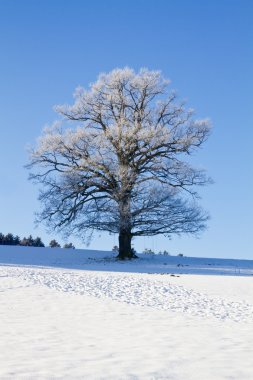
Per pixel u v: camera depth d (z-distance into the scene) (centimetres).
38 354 956
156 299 1967
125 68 4616
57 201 4534
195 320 1488
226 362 905
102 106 4675
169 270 3744
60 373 800
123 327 1317
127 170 4372
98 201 4478
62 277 2548
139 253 5134
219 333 1258
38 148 4562
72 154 4584
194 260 4781
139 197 4434
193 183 4569
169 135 4412
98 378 772
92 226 4453
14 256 4512
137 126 4453
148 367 855
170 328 1318
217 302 1945
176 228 4506
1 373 793
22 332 1206
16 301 1747
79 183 4478
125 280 2564
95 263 4250
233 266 4344
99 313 1558
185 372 823
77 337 1157
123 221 4316
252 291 2334
